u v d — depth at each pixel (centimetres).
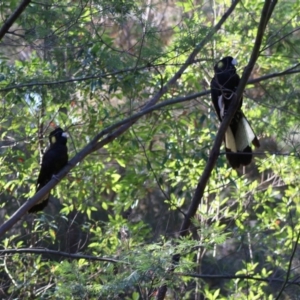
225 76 1121
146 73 1120
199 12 1276
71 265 963
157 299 1021
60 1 1019
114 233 1217
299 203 1391
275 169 1411
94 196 1390
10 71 1122
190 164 1307
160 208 1650
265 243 1351
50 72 1117
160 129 1316
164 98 1288
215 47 1313
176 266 912
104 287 906
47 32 1005
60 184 1327
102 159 1397
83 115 1260
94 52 1060
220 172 1368
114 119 1246
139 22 1080
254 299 1236
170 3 1482
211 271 1500
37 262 1219
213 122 1408
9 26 1005
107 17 1021
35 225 1362
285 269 1271
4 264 1205
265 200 1384
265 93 1309
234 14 1355
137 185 1328
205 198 1430
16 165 1295
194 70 1305
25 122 1291
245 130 1136
